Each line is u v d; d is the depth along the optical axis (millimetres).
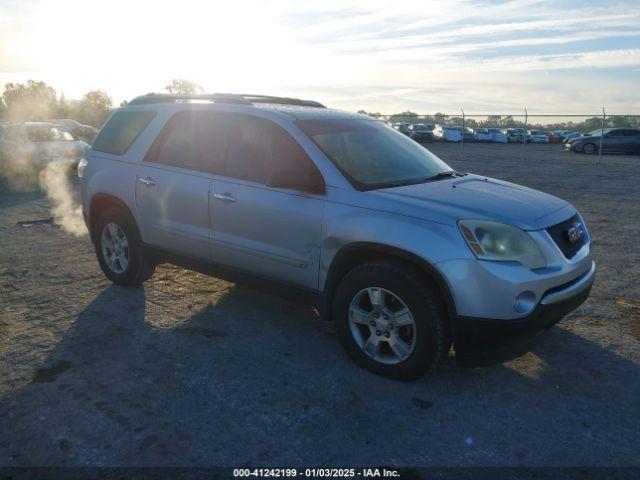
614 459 2936
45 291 5438
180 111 5035
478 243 3404
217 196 4500
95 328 4539
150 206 5062
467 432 3168
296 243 4094
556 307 3602
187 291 5480
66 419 3227
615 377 3838
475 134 44312
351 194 3863
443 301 3541
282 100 5246
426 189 3988
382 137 4777
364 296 3857
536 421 3289
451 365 3992
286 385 3664
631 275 6195
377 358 3803
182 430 3137
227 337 4414
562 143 46906
